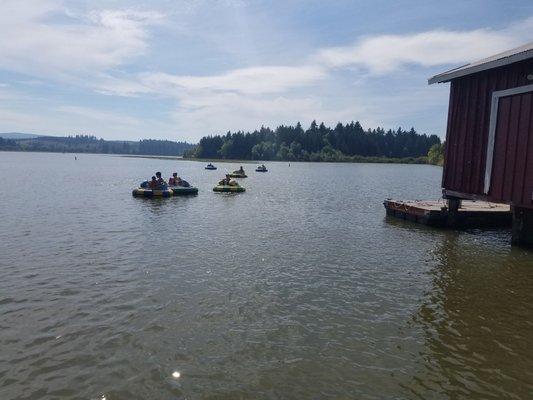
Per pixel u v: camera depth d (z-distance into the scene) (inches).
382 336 360.2
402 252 655.1
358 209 1168.2
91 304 410.6
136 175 2645.2
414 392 281.4
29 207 1042.7
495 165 713.0
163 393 276.2
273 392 279.1
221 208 1114.1
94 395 272.7
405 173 3887.8
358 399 273.4
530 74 638.5
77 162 5226.4
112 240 680.4
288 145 7411.4
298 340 349.7
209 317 389.7
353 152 7504.9
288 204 1256.8
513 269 567.5
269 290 463.8
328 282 497.0
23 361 308.3
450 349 339.3
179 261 566.3
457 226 878.4
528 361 322.3
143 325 369.4
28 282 466.9
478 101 756.0
